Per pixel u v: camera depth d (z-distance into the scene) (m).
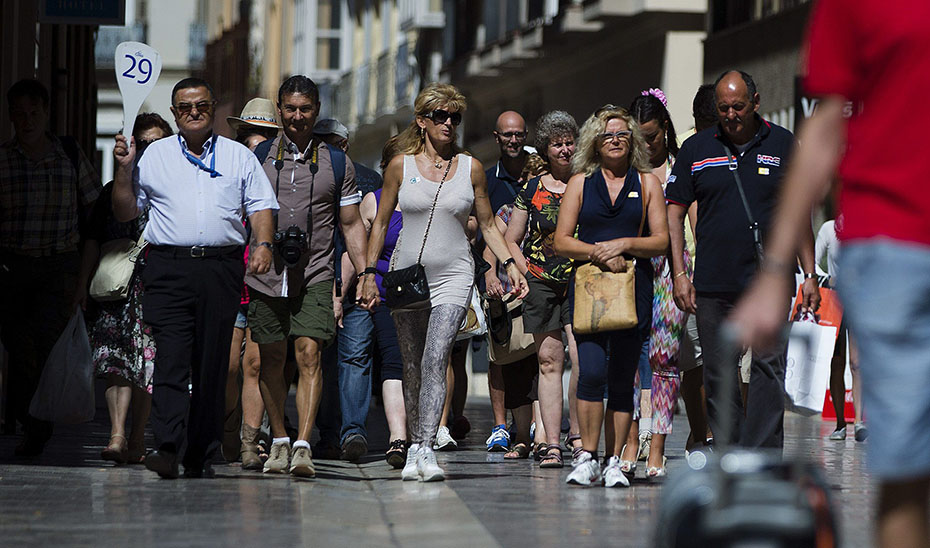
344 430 31.73
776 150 25.27
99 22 49.38
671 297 28.16
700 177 25.47
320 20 162.38
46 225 33.31
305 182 27.86
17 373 33.81
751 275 25.03
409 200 27.44
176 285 26.45
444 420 36.69
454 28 125.44
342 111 156.25
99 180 34.41
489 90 122.69
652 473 28.02
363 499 24.58
